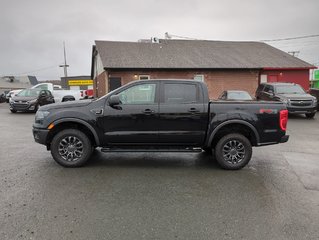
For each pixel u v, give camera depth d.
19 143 8.36
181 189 4.79
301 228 3.53
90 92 25.06
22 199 4.29
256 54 27.09
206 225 3.58
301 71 25.16
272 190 4.77
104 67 21.86
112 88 22.45
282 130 6.00
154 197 4.43
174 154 7.16
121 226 3.53
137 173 5.62
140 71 22.77
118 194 4.54
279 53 28.00
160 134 5.93
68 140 5.96
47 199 4.30
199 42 29.39
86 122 5.86
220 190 4.76
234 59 25.44
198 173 5.67
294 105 14.51
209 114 5.90
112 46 26.23
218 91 24.20
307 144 8.45
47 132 5.90
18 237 3.25
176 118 5.89
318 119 14.58
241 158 5.95
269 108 5.96
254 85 24.73
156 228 3.49
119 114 5.88
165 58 24.38
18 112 18.81
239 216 3.82
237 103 5.96
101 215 3.81
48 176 5.37
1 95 32.53
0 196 4.39
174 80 6.03
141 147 6.10
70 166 5.94
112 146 6.07
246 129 6.11
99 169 5.85
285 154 7.25
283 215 3.86
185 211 3.96
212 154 6.98
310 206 4.15
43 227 3.47
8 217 3.72
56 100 21.33
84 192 4.60
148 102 5.94
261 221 3.69
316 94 18.22
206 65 23.69
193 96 5.98
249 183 5.11
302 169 5.97
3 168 5.85
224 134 6.09
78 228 3.47
